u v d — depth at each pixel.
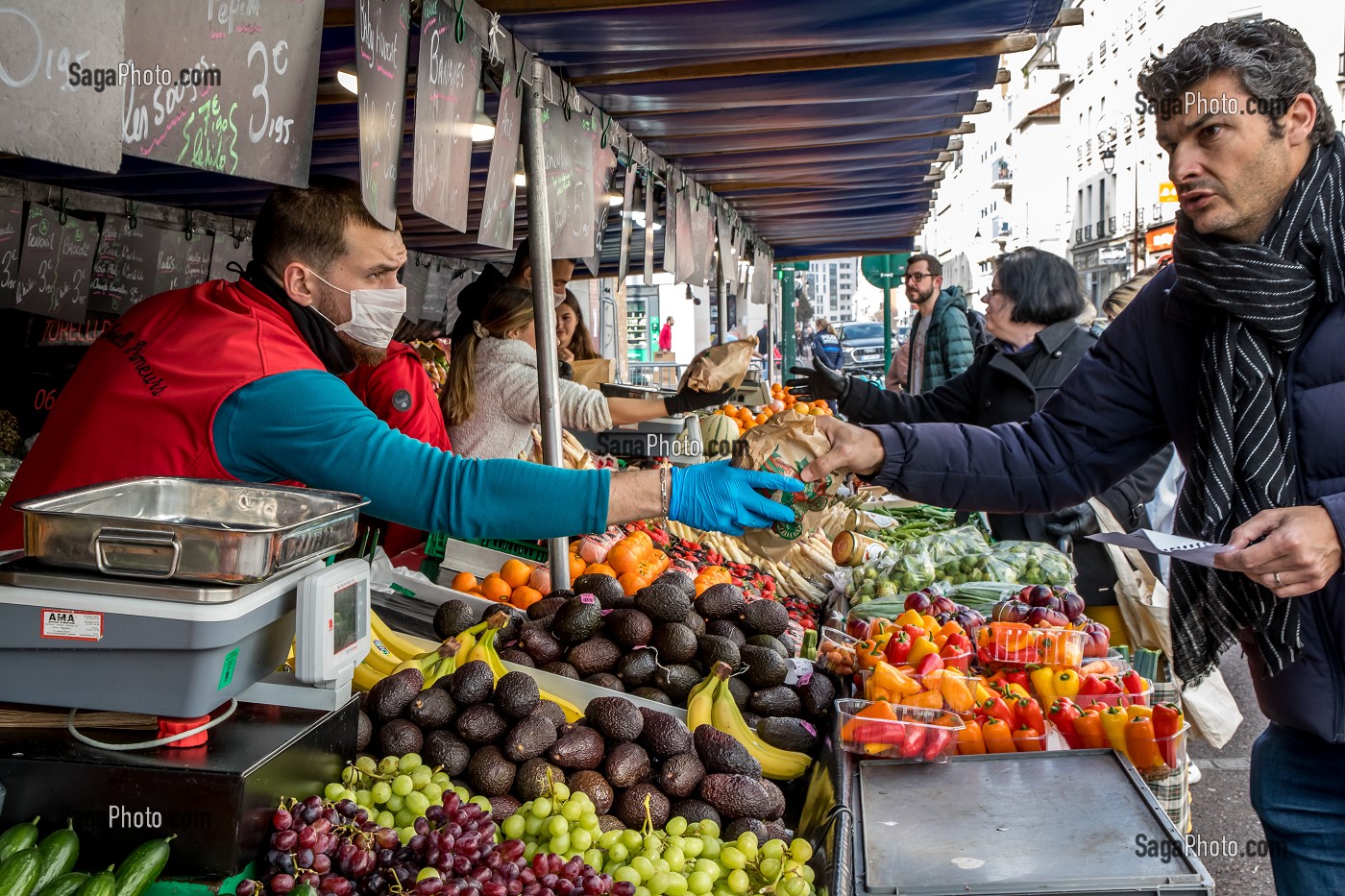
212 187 5.62
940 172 7.53
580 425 4.09
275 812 1.69
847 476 2.58
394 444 2.06
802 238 10.48
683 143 5.60
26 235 5.18
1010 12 3.68
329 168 5.34
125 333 2.23
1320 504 1.83
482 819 1.95
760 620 3.06
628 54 3.82
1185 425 2.35
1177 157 1.99
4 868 1.48
